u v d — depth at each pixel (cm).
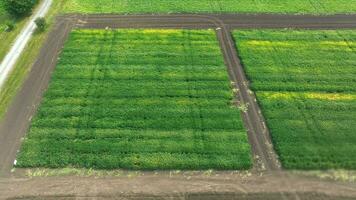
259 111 2675
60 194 2180
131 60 3075
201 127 2542
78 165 2327
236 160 2338
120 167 2317
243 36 3325
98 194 2178
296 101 2728
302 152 2381
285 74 2950
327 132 2512
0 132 2525
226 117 2614
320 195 2177
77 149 2403
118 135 2491
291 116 2614
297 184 2230
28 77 2938
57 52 3183
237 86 2864
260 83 2867
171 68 3000
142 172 2295
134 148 2411
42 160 2342
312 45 3234
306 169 2306
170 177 2266
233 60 3102
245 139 2464
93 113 2636
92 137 2480
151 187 2212
